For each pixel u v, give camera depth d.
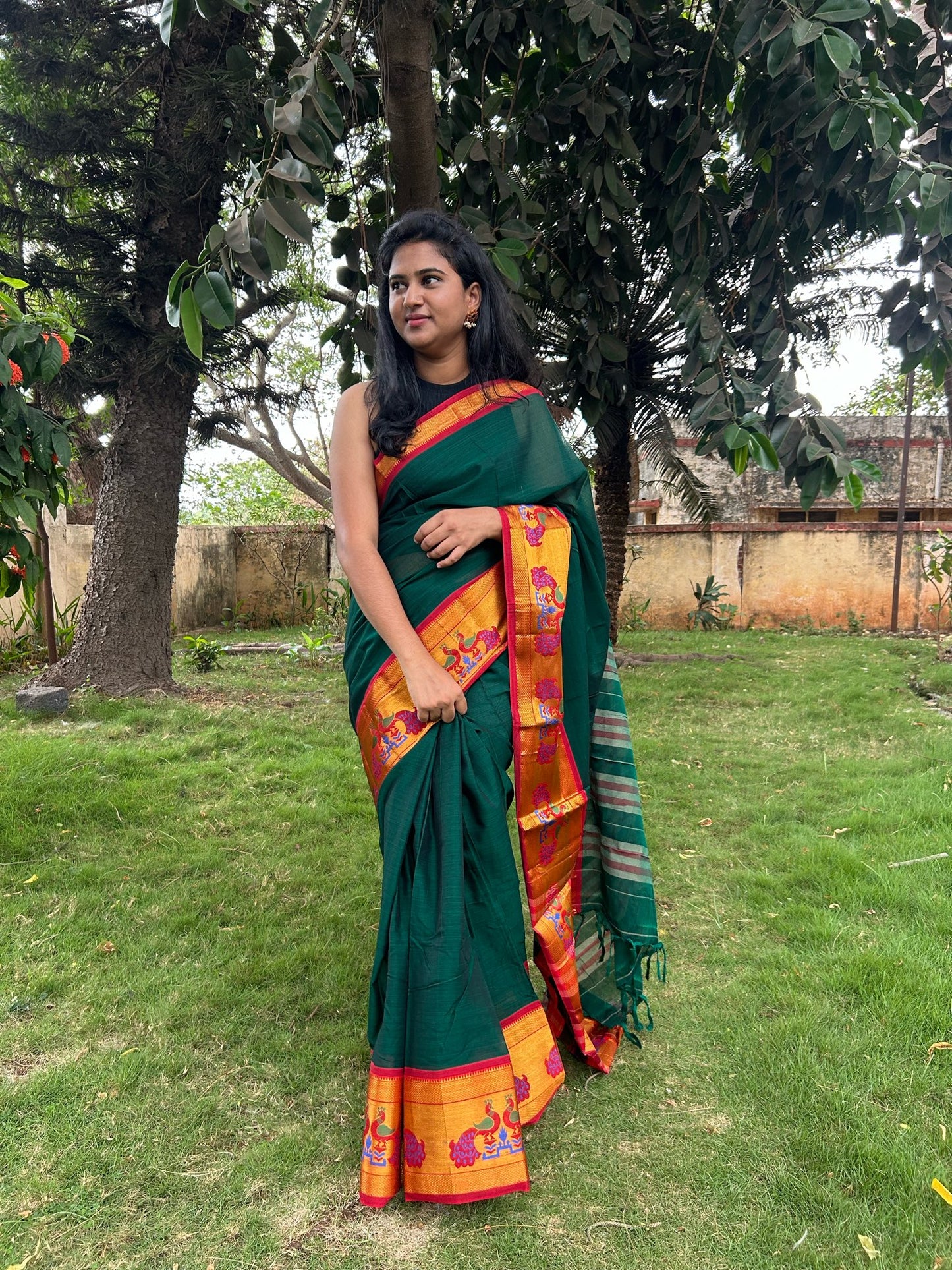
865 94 2.36
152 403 6.16
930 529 12.70
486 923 1.62
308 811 3.75
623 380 3.46
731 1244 1.42
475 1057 1.50
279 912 2.78
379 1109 1.51
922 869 3.02
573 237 3.30
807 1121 1.71
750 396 2.47
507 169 3.27
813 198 2.92
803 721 5.94
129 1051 1.97
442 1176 1.47
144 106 6.08
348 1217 1.49
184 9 1.80
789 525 13.25
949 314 2.64
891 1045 1.95
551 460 1.78
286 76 2.68
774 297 2.97
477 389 1.74
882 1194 1.51
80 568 9.80
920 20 3.43
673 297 2.93
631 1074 1.90
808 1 2.25
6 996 2.21
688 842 3.45
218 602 13.54
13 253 6.03
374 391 1.75
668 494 16.38
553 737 1.76
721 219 3.09
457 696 1.59
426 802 1.58
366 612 1.63
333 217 3.00
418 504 1.69
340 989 2.27
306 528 14.00
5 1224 1.47
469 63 3.18
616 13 2.56
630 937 1.95
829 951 2.43
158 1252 1.42
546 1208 1.51
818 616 13.24
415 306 1.67
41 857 3.20
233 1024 2.10
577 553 1.84
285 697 6.60
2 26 5.82
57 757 4.24
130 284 5.82
